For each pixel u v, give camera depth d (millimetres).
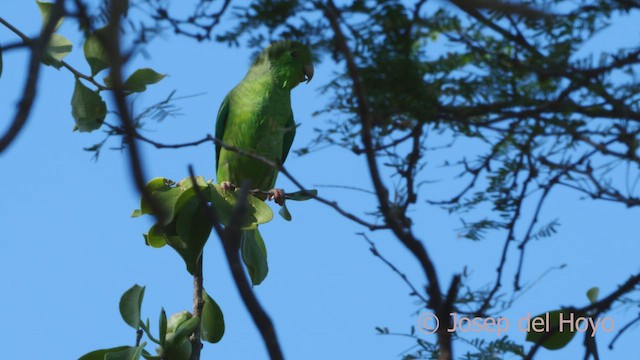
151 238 7156
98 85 6562
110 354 6863
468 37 5246
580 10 5176
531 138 5484
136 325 7004
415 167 5043
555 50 5191
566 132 5344
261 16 4523
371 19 4605
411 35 4824
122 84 3215
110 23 3287
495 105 5250
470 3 4785
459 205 5680
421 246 3795
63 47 6469
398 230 3791
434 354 5324
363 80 4793
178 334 7023
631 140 5293
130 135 3139
